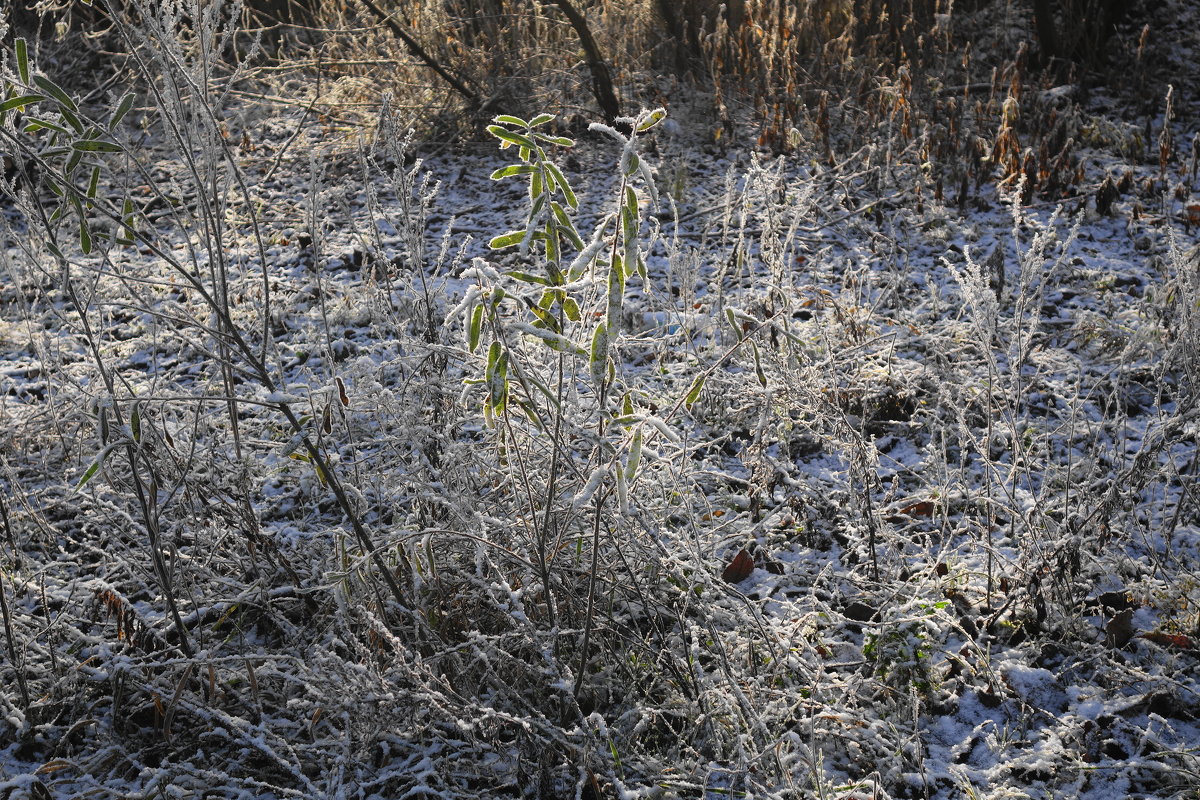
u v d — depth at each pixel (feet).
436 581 7.99
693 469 11.10
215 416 11.28
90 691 8.23
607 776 6.93
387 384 12.37
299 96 26.14
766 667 8.09
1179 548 9.69
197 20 8.23
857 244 17.74
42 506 10.28
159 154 22.50
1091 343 13.74
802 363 10.68
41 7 11.09
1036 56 27.25
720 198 19.54
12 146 7.36
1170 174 20.58
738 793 7.06
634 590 8.41
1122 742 7.63
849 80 24.97
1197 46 27.84
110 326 14.03
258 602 8.68
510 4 26.25
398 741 7.45
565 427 7.35
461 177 22.27
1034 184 19.83
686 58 26.27
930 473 10.47
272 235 18.85
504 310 8.32
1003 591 9.25
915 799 7.23
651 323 14.51
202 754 7.55
